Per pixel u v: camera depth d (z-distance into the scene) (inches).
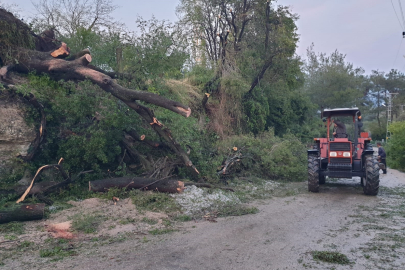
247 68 722.2
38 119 330.3
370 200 352.8
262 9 753.6
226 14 767.1
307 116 1091.9
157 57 407.5
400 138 694.5
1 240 207.2
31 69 349.7
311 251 194.7
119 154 379.2
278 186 440.8
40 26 462.3
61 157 339.0
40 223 243.6
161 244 207.6
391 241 212.7
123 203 295.7
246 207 313.6
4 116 306.2
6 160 306.5
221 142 501.0
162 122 386.6
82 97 334.0
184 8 757.3
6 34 333.1
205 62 682.2
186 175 393.4
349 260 180.9
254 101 743.1
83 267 170.4
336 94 1582.2
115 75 392.5
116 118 342.3
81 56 361.1
